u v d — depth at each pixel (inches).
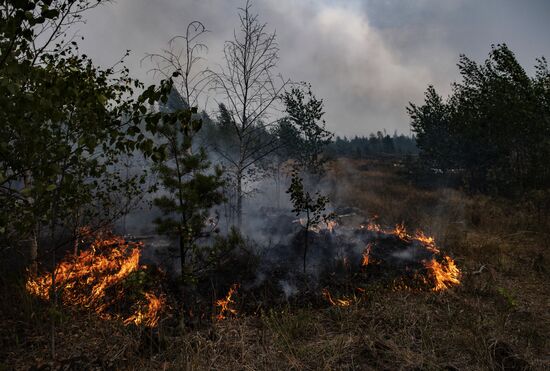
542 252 310.5
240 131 311.4
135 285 187.8
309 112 544.1
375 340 165.5
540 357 156.9
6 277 189.0
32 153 131.2
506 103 589.6
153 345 155.9
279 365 148.4
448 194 624.1
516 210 474.6
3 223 130.0
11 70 100.7
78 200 192.7
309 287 224.1
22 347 150.6
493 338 168.6
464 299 215.9
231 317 188.4
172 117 128.8
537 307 211.3
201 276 220.7
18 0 91.4
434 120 764.6
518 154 615.2
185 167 205.6
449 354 157.3
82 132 149.7
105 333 164.6
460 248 312.7
